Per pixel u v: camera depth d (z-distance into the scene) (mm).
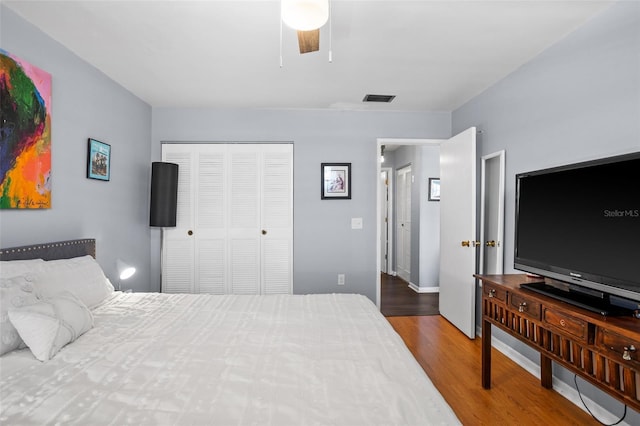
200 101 3527
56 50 2242
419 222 5059
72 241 2287
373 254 3852
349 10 1897
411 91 3217
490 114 3064
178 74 2826
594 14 1929
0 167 1799
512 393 2191
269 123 3775
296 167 3793
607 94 1862
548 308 1656
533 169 2480
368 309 1997
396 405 983
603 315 1423
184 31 2145
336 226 3824
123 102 3109
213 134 3756
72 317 1510
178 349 1392
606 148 1869
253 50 2406
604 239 1544
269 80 2957
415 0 1805
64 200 2328
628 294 1425
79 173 2484
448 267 3592
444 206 3691
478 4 1842
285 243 3803
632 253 1417
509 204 2752
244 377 1152
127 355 1334
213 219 3777
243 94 3316
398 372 1200
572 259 1719
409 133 3850
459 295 3326
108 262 2883
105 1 1831
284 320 1783
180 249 3768
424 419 921
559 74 2219
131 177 3271
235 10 1919
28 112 1983
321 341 1490
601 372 1376
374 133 3830
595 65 1940
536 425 1870
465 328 3201
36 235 2076
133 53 2445
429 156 5062
